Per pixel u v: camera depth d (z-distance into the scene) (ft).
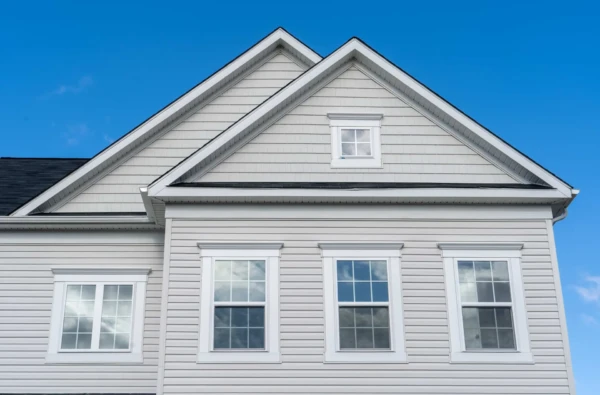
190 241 49.06
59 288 53.31
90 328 52.31
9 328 52.03
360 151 52.95
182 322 46.91
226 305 47.55
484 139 52.26
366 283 48.60
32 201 55.06
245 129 52.24
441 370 46.50
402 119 53.88
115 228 54.95
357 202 50.34
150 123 58.95
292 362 46.24
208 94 61.11
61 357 51.34
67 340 51.90
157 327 52.49
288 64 62.69
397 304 48.11
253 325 47.21
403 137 53.36
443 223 50.34
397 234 49.90
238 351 46.32
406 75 53.78
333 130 53.31
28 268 53.72
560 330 47.78
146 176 58.08
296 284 48.32
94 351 51.62
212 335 46.65
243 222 49.73
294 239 49.47
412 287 48.62
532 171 51.21
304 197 49.70
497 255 49.73
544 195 50.42
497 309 48.39
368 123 53.72
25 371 50.93
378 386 45.88
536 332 47.73
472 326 47.83
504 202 50.78
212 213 49.73
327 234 49.70
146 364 51.47
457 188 50.14
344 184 50.72
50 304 52.85
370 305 48.01
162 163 58.59
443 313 48.03
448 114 52.95
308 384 45.73
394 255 49.39
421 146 53.06
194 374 45.62
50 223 54.08
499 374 46.52
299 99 53.98
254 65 62.39
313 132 53.16
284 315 47.47
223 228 49.47
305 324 47.29
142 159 58.54
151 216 52.75
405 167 52.44
